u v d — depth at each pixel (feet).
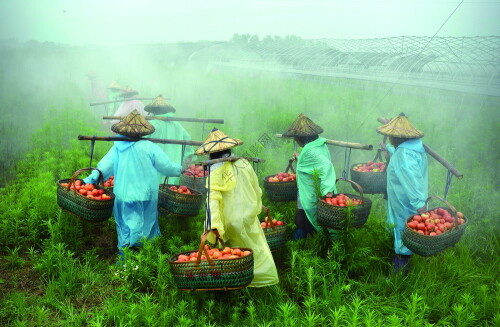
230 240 14.98
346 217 16.19
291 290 16.11
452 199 22.65
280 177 20.62
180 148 24.77
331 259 16.29
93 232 20.30
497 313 13.64
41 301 14.82
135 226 17.53
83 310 14.47
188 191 18.90
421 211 16.25
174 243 18.12
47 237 19.34
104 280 16.42
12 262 17.11
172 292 14.71
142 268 15.51
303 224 19.06
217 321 14.10
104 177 18.12
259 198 15.43
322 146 18.48
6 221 18.44
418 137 16.74
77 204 16.70
